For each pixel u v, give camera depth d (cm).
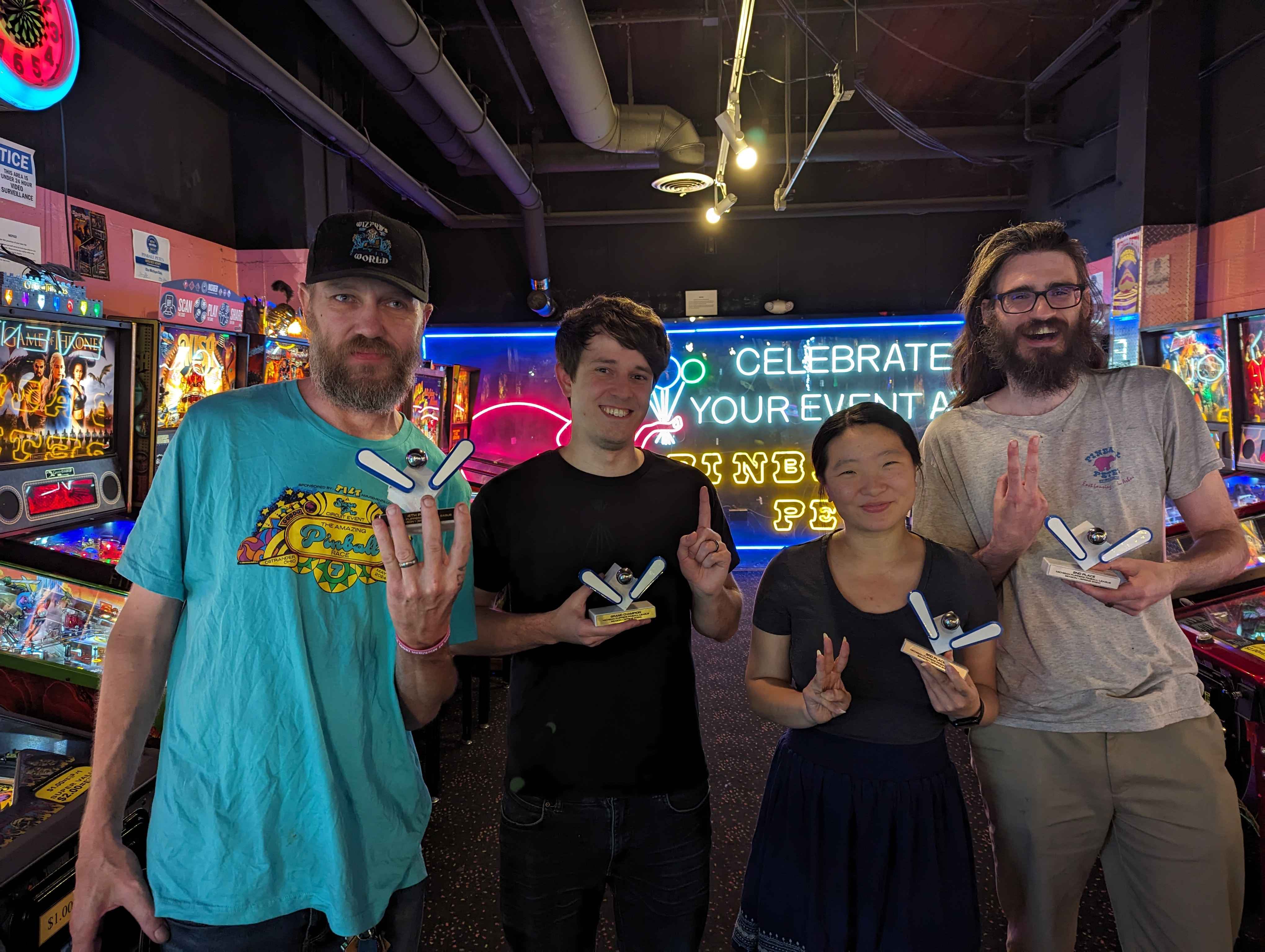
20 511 217
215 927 96
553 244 736
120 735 97
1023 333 135
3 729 161
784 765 131
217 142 476
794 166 698
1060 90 616
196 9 312
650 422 710
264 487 102
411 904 111
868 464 123
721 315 730
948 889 121
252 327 325
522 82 591
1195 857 125
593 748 126
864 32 525
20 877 112
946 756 126
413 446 116
